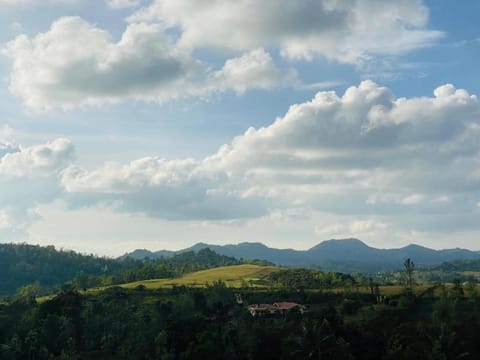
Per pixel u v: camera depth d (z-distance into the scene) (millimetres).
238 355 158750
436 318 167250
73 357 163000
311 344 149000
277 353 158250
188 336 166625
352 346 157000
